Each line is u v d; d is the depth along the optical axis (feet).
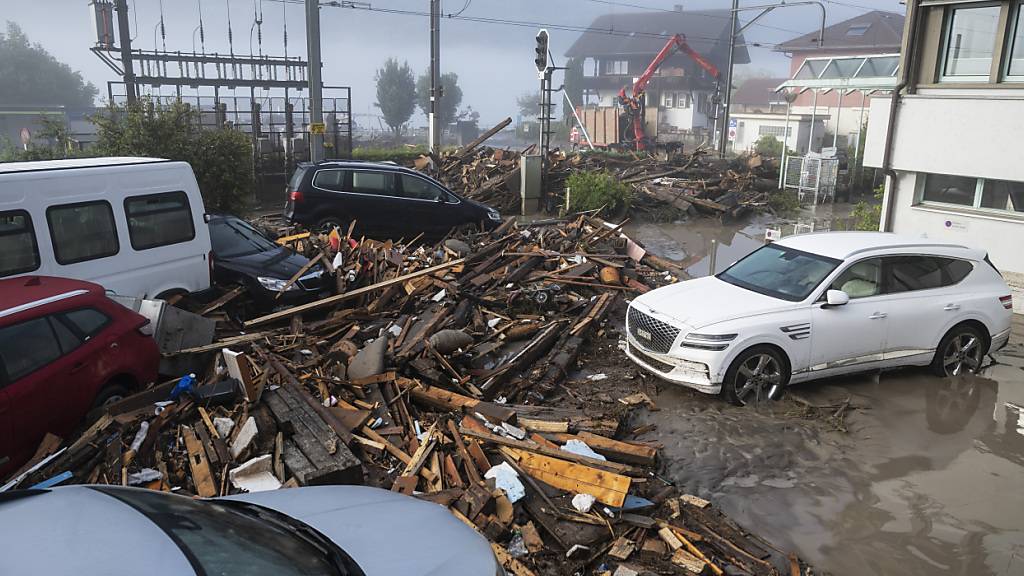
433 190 52.95
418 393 24.39
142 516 9.59
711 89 270.87
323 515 11.73
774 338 25.98
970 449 23.12
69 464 18.10
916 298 28.37
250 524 10.69
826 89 96.17
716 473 21.34
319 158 73.61
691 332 25.85
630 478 19.56
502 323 34.30
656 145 179.63
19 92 266.98
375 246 42.96
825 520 18.92
